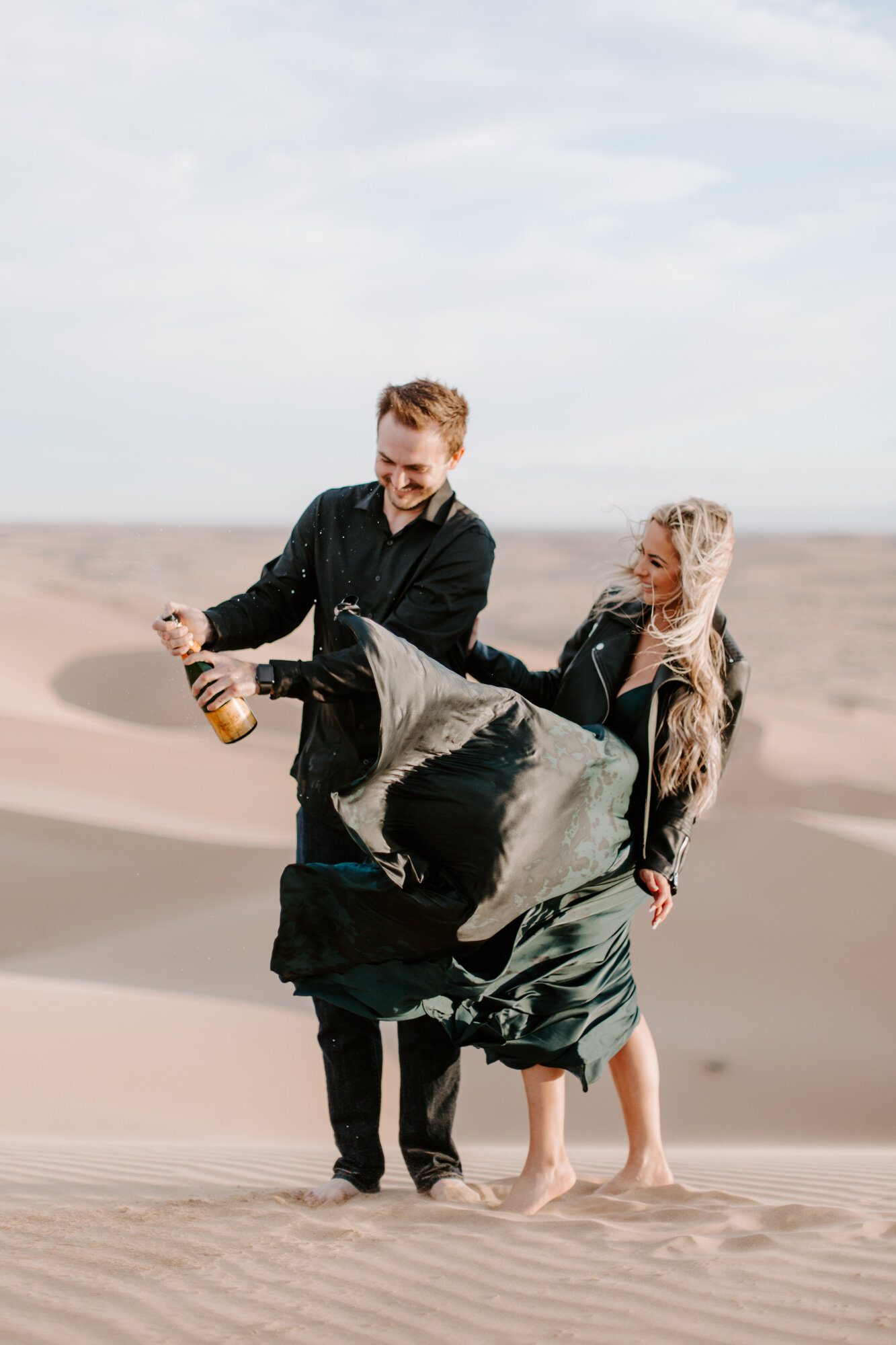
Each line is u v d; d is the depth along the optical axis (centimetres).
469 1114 893
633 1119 334
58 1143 519
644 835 312
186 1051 849
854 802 2078
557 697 338
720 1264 235
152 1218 276
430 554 315
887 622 5769
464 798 281
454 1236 259
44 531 11000
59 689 2627
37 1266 230
